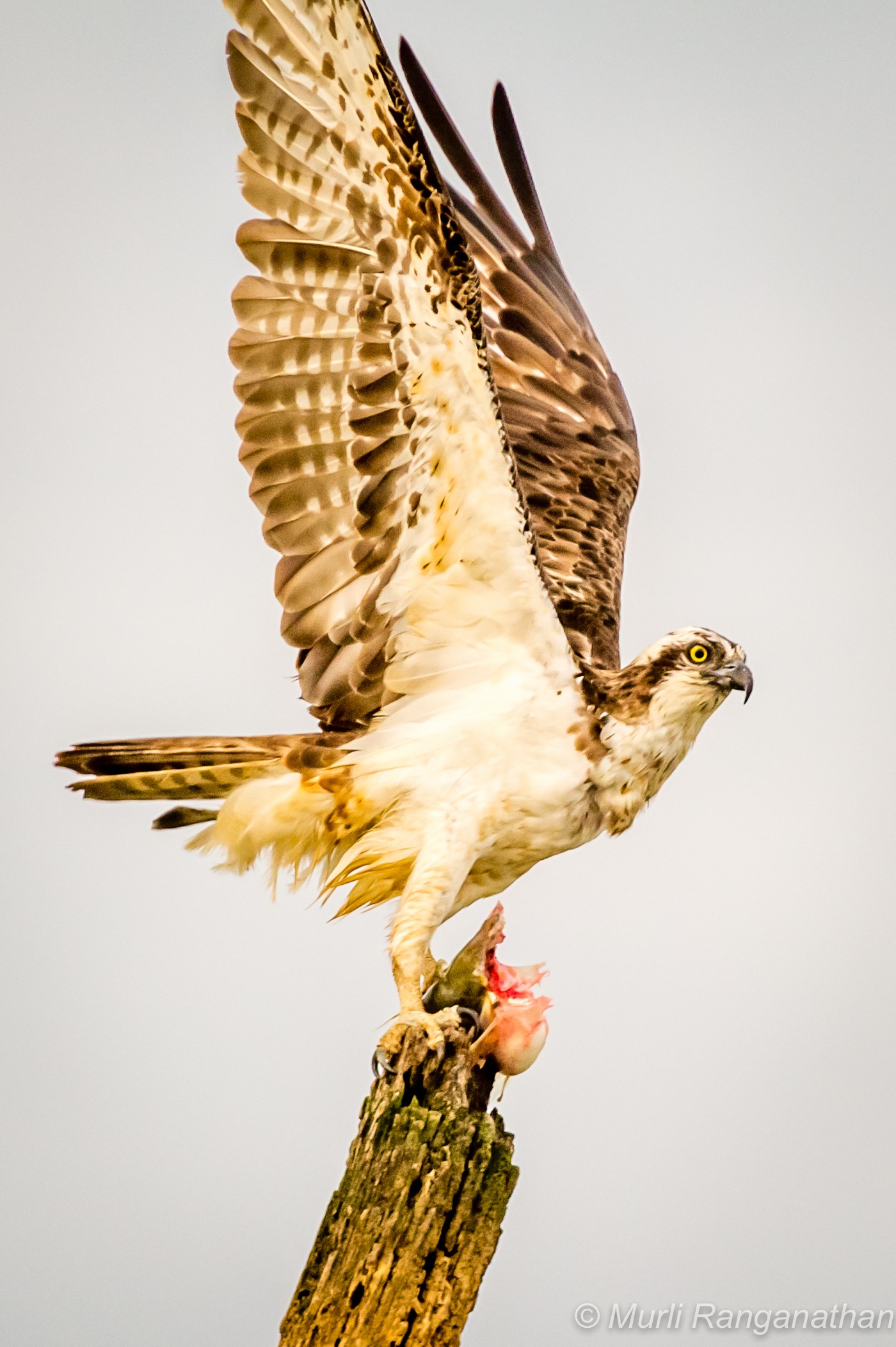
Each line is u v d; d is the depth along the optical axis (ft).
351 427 34.99
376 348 34.17
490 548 35.83
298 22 32.73
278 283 34.53
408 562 36.27
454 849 36.14
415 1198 27.96
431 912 35.65
